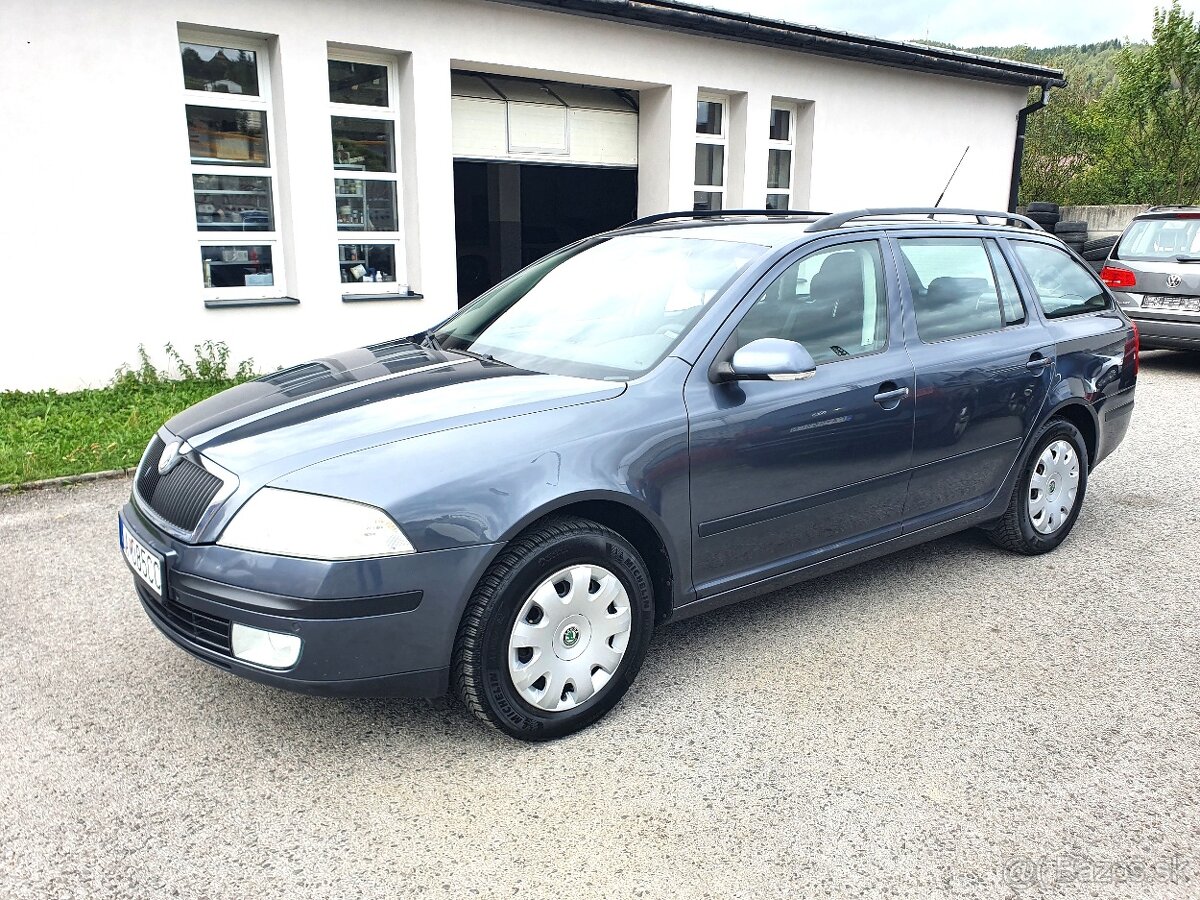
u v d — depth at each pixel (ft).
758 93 37.83
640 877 7.80
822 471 11.70
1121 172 69.41
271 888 7.61
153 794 8.82
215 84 26.18
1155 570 14.92
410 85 28.76
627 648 10.16
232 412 10.41
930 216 14.55
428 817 8.54
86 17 23.15
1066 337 15.20
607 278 12.71
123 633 12.14
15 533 15.67
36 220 23.34
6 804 8.62
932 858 8.09
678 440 10.25
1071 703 10.77
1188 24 61.67
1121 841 8.36
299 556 8.46
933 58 41.93
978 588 14.14
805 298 11.89
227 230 27.09
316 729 9.98
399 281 30.71
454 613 8.93
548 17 31.01
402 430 9.36
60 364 24.23
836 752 9.68
